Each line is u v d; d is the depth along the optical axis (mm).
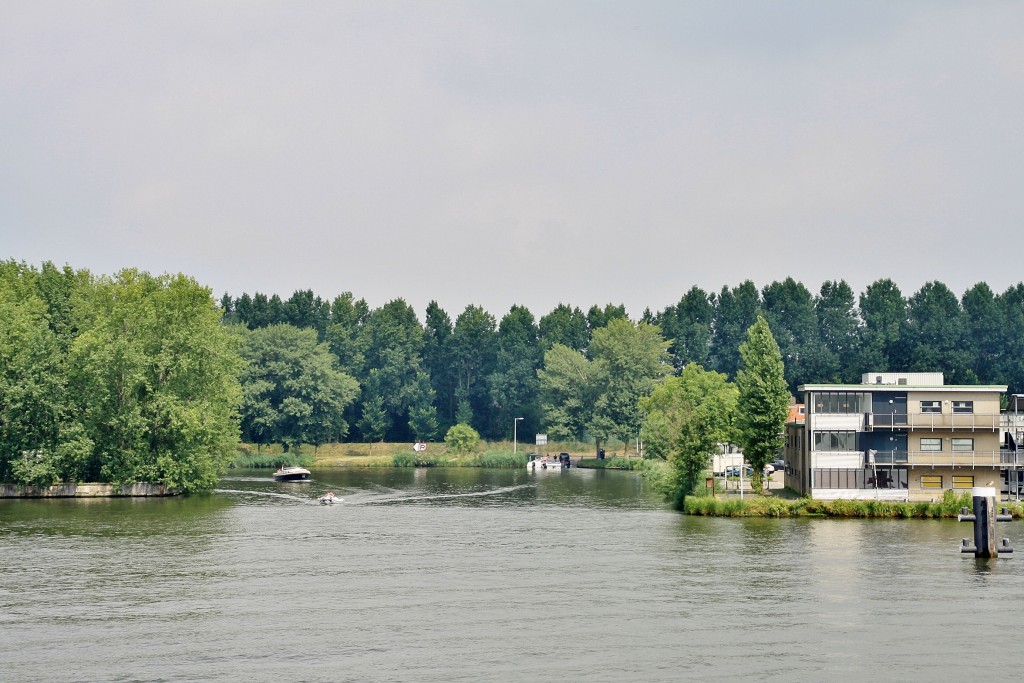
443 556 164125
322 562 158250
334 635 114500
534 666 103688
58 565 154750
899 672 102562
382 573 149250
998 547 161500
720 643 111812
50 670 101750
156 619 121000
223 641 111875
